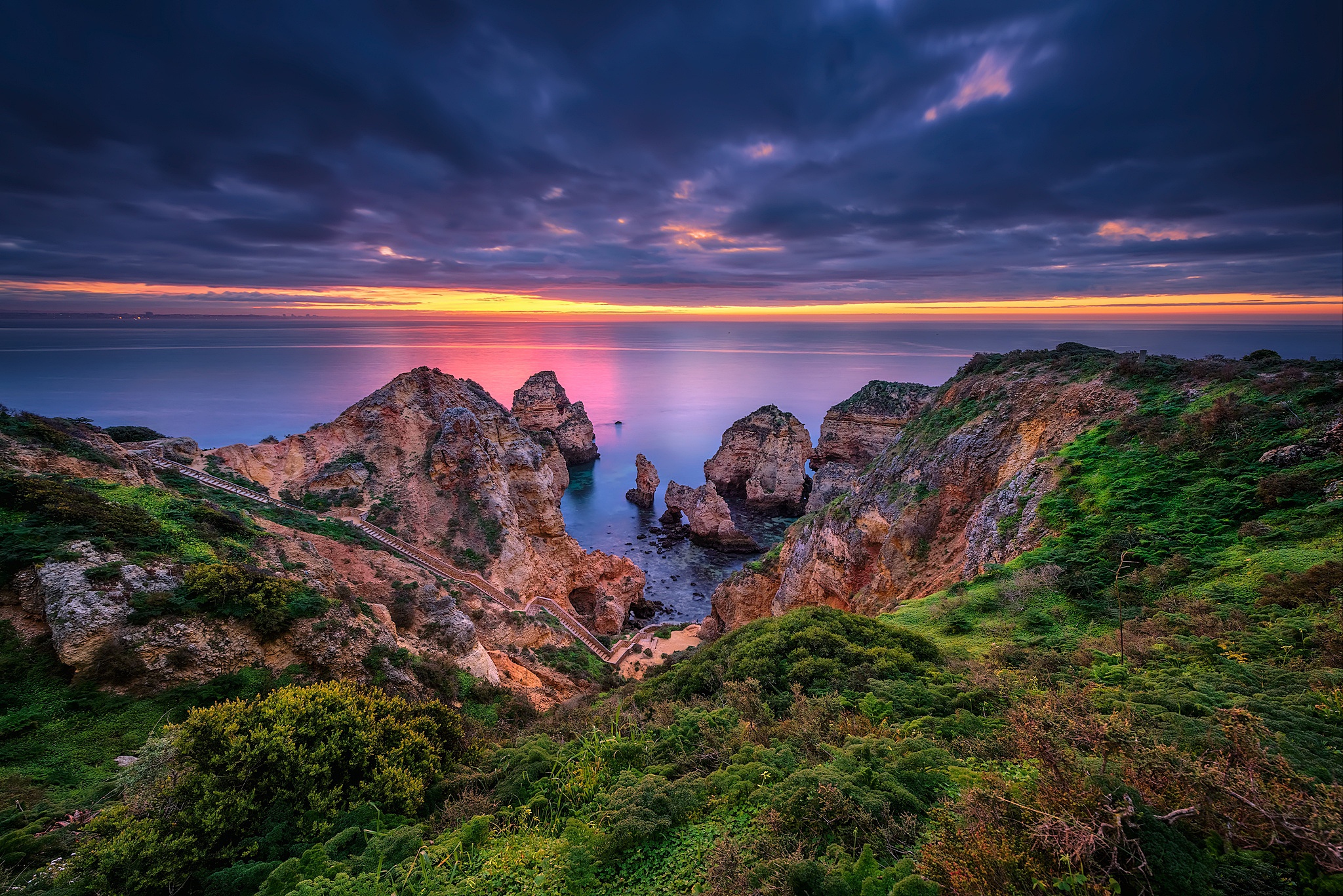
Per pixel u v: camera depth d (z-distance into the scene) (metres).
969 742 10.07
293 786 11.16
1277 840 5.68
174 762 11.45
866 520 40.94
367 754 12.16
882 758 9.52
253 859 10.07
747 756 10.62
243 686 19.27
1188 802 6.28
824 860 6.99
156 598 19.41
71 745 15.40
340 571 34.03
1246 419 24.48
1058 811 6.10
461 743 14.77
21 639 17.66
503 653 38.28
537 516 66.06
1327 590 15.50
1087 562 22.22
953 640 19.94
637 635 57.69
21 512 21.36
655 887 7.50
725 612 54.78
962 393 44.28
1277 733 8.72
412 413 62.34
